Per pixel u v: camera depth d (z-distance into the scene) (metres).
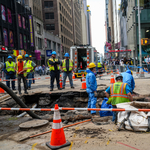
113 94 4.95
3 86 4.98
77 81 15.45
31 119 5.52
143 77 16.41
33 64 11.34
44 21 59.12
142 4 27.17
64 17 67.69
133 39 30.62
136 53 27.36
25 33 34.50
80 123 5.23
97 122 5.21
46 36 46.91
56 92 9.39
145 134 3.78
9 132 4.43
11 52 27.77
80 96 9.26
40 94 9.38
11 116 5.95
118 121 4.27
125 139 3.59
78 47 18.34
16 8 30.81
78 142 3.60
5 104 7.27
